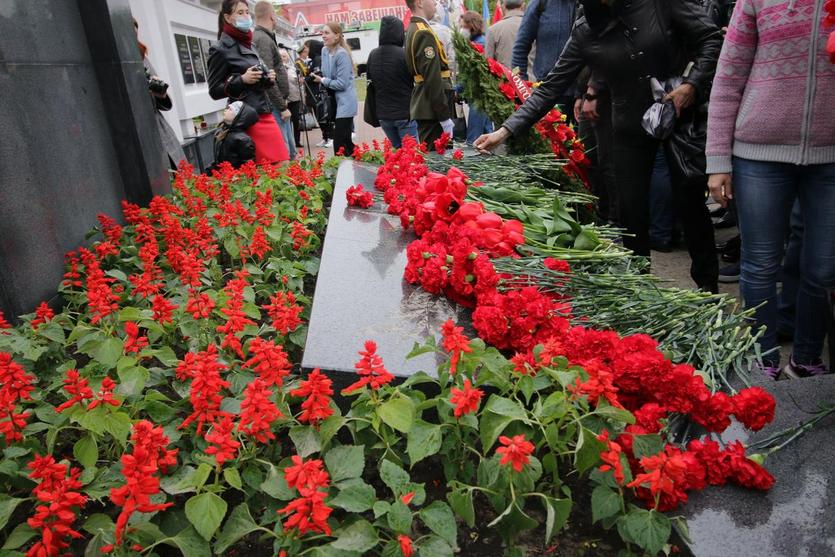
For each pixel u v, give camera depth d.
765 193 2.68
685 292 2.35
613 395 1.56
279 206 4.19
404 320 2.26
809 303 2.81
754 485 1.56
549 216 3.09
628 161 3.52
